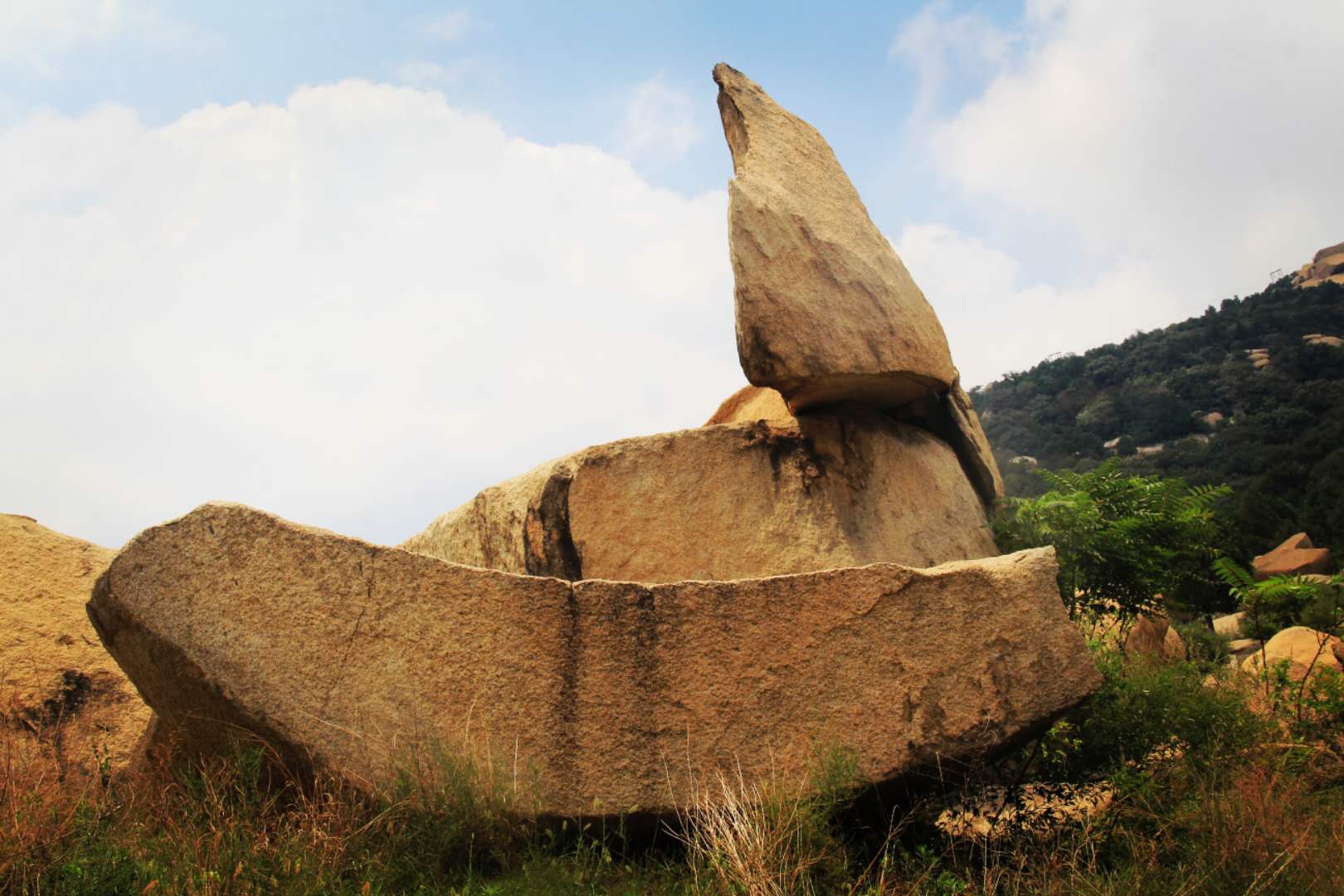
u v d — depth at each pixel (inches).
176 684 147.7
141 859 126.8
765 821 134.8
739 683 150.5
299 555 150.7
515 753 145.7
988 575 157.6
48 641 199.6
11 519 220.8
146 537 149.1
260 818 137.7
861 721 149.9
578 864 138.6
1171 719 174.7
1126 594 235.1
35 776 155.5
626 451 228.1
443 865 137.6
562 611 151.4
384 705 146.3
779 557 216.5
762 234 221.8
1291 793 150.9
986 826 166.1
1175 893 129.8
